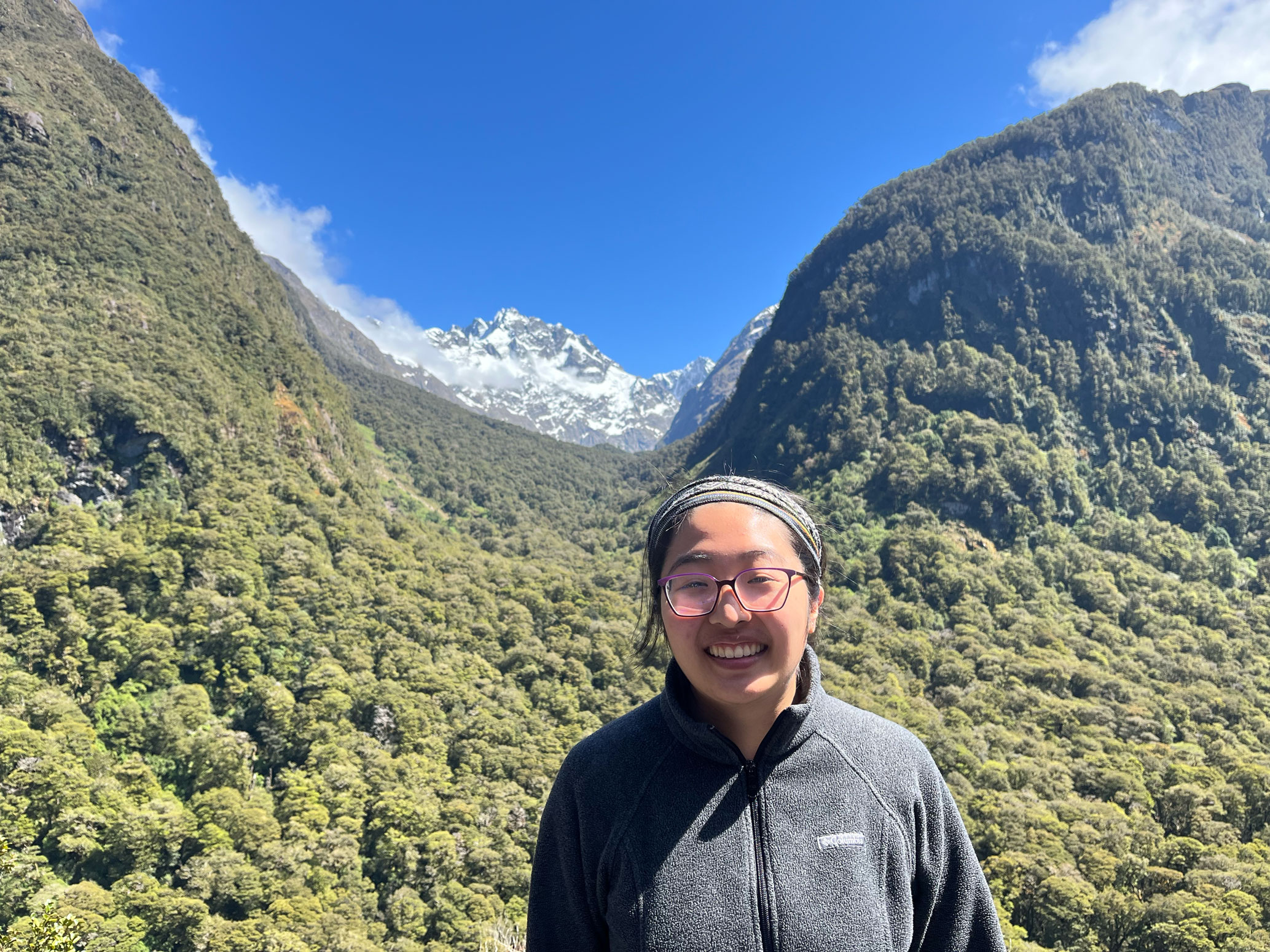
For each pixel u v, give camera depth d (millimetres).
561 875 2100
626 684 61531
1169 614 71375
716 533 1947
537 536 125188
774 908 1745
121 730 42812
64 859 32375
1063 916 28141
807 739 1959
